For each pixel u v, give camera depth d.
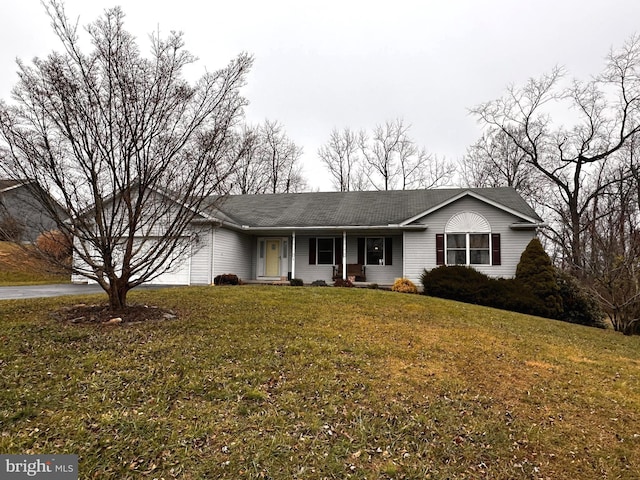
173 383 4.29
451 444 3.56
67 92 5.56
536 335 7.86
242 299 9.05
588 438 3.86
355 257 17.19
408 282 14.52
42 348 5.06
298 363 5.07
